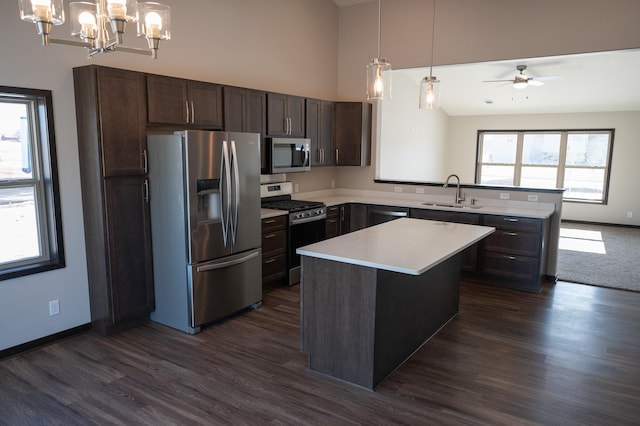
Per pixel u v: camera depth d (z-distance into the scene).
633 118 8.98
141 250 3.83
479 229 3.84
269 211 4.77
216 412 2.62
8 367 3.15
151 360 3.27
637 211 9.13
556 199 5.16
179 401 2.74
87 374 3.06
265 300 4.57
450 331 3.83
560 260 6.33
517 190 5.40
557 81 7.78
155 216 3.82
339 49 6.55
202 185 3.70
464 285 5.16
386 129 7.61
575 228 9.02
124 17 1.74
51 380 2.98
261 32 5.30
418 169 9.16
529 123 9.95
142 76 3.65
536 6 4.98
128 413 2.61
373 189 6.51
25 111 3.38
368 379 2.88
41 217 3.52
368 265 2.71
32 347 3.45
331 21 6.37
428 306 3.60
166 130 4.21
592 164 9.54
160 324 3.96
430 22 5.67
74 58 3.51
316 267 3.00
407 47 5.88
